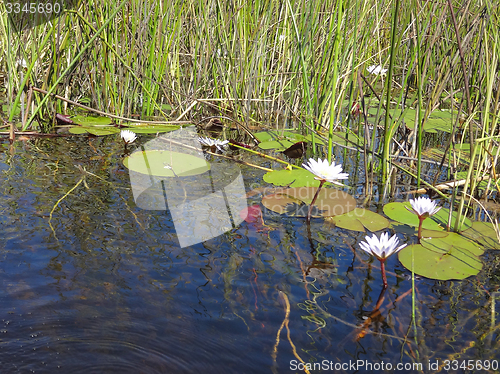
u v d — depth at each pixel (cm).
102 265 140
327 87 303
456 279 144
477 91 244
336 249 161
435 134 340
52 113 333
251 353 107
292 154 284
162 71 360
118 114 347
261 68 371
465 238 175
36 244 149
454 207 211
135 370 100
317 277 142
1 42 428
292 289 134
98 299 123
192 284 133
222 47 366
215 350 107
